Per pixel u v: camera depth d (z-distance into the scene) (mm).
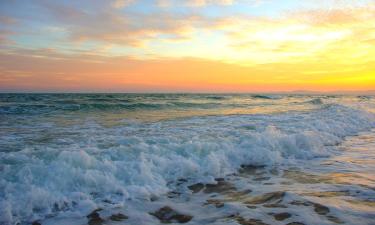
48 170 4438
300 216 3344
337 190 4285
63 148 6105
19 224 3320
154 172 4895
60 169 4414
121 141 6922
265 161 6051
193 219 3422
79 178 4297
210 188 4562
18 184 4031
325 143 7961
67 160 4727
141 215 3561
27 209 3588
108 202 3926
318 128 9523
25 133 8320
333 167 5770
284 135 7348
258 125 9922
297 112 15766
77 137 7598
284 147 6879
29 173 4344
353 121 12219
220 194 4285
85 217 3502
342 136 9430
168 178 4898
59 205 3754
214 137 7434
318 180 4867
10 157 5023
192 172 5172
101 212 3637
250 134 7457
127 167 4793
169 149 5941
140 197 4113
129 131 8672
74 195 3986
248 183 4785
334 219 3242
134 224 3324
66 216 3518
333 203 3729
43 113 14703
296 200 3863
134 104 19703
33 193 3785
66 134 8125
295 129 9016
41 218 3463
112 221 3400
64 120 11758
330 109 16562
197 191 4430
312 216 3338
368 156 6723
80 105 17781
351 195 4051
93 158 4902
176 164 5207
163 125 10102
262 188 4492
